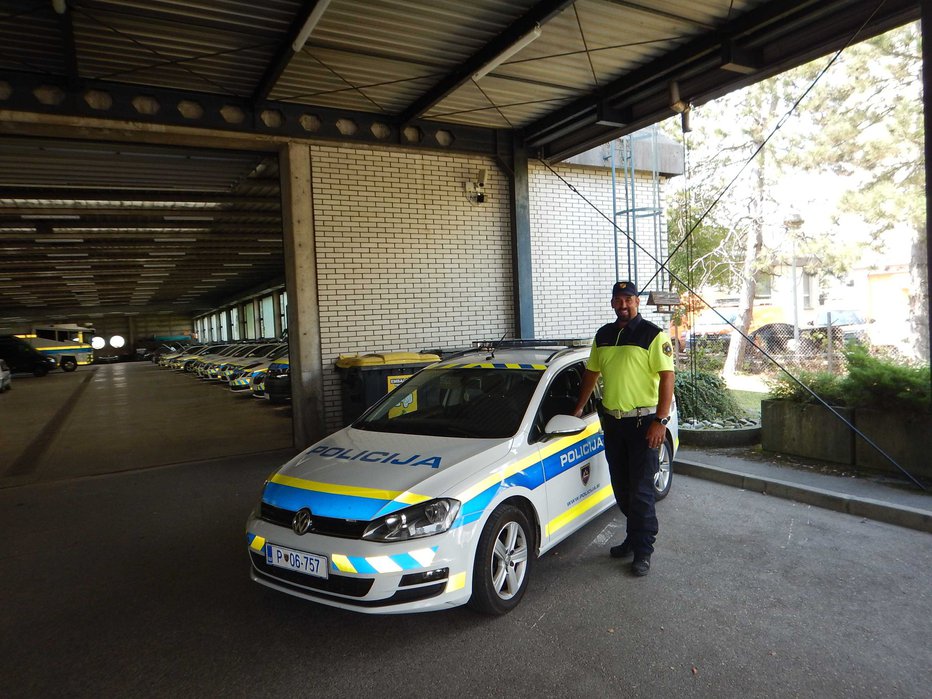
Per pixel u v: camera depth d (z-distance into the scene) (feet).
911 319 46.21
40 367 101.40
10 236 55.67
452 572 10.54
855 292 63.26
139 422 40.45
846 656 9.98
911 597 11.89
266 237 62.13
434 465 11.61
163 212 48.06
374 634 11.18
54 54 20.65
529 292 32.50
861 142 40.75
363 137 28.17
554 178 34.53
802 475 19.30
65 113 22.43
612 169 33.99
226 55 21.56
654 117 26.89
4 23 18.54
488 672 9.83
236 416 41.78
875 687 9.17
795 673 9.56
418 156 29.91
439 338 30.55
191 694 9.55
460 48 22.50
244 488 21.54
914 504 16.14
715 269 61.05
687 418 26.30
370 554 10.16
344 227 28.14
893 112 39.78
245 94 25.29
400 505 10.56
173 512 19.08
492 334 32.12
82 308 160.45
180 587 13.57
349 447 13.23
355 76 24.21
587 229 35.60
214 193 42.39
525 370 14.84
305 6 18.24
